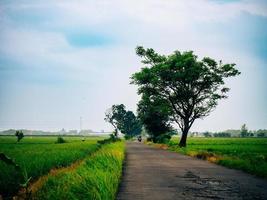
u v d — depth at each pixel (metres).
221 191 13.38
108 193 10.67
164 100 56.53
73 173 12.59
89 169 13.89
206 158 29.73
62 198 9.43
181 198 11.91
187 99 55.00
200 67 52.62
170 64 53.22
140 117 77.00
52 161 19.12
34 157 22.09
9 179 12.09
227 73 53.72
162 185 14.88
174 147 51.28
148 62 55.91
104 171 14.97
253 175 18.38
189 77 52.06
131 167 22.91
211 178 17.23
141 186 14.56
